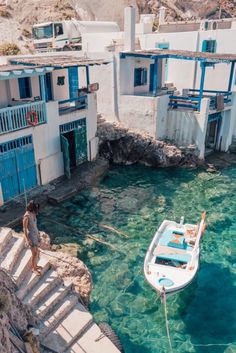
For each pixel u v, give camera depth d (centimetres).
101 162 2362
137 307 1198
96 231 1638
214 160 2588
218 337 1098
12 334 791
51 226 1650
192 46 3008
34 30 4469
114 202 1930
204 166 2481
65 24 4153
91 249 1499
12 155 1731
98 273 1355
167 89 2970
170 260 1274
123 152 2512
